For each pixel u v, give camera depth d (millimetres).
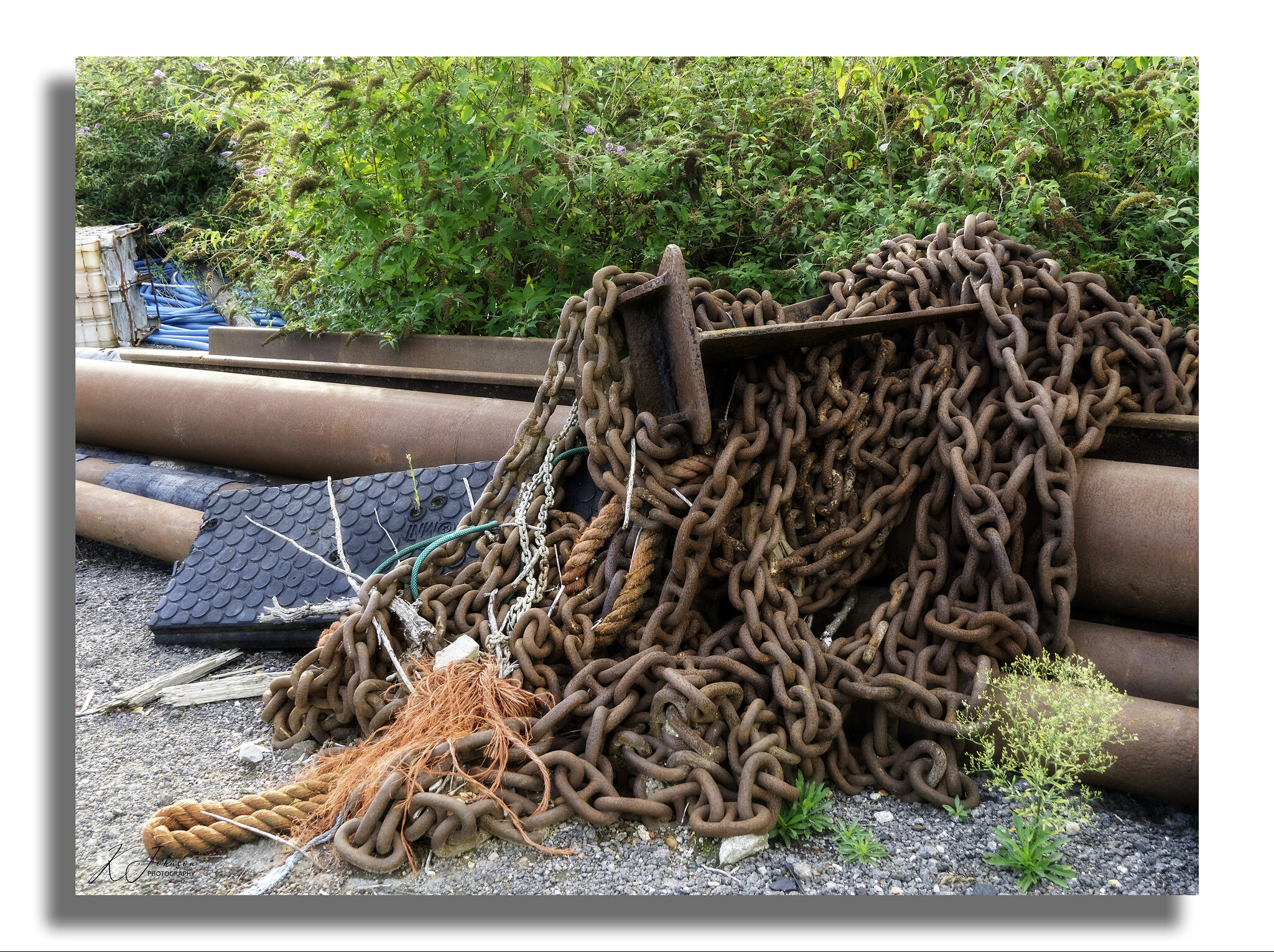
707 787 2475
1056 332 3223
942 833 2543
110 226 9875
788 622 2883
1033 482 2957
